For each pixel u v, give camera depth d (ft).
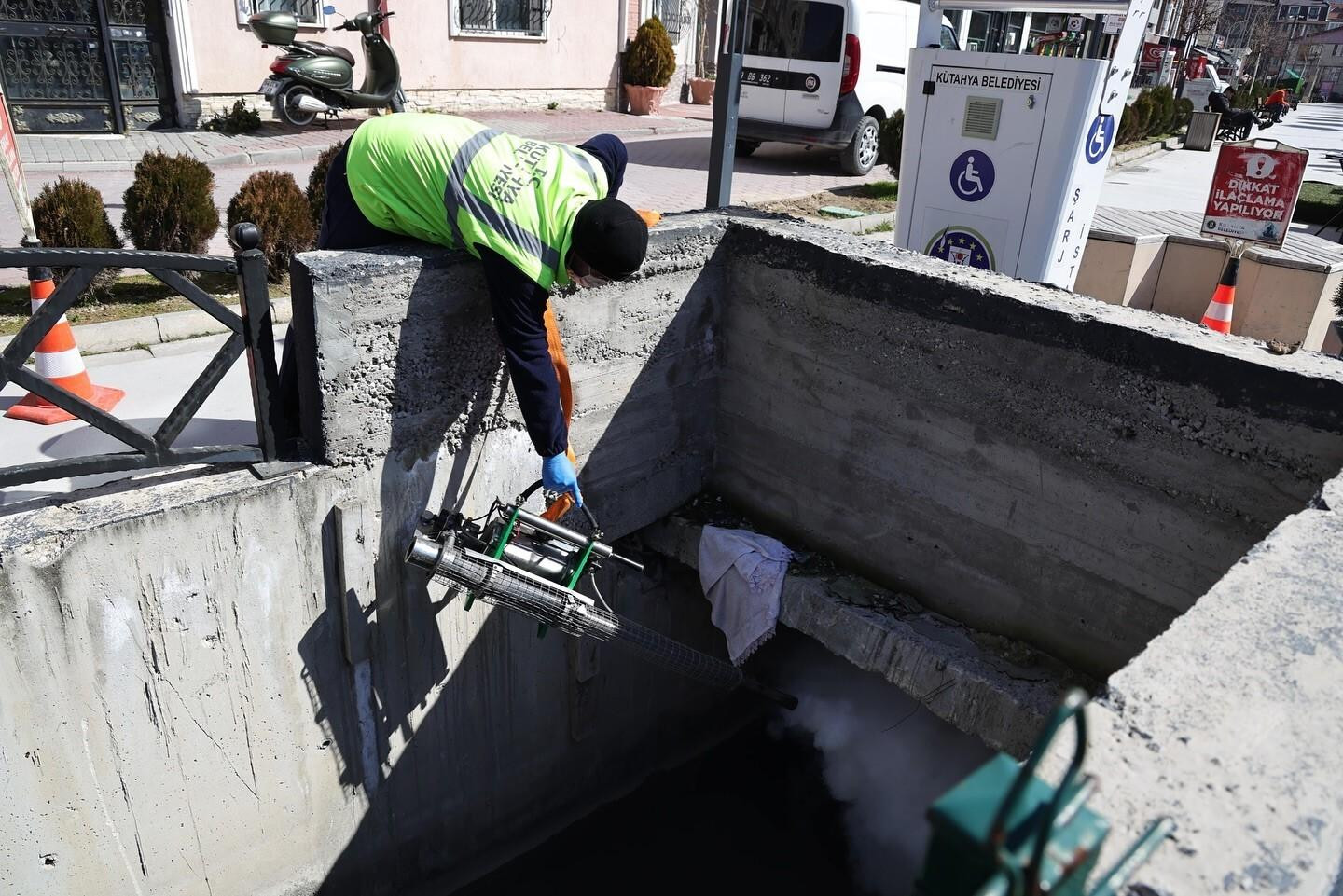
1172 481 9.55
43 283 12.87
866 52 32.63
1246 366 8.77
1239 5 155.02
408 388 10.20
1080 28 15.30
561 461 10.18
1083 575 10.57
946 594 12.01
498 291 9.21
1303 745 4.79
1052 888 3.42
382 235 10.07
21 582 8.43
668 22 52.75
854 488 12.60
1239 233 17.03
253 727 10.50
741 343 13.29
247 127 33.58
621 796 15.94
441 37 39.93
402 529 10.83
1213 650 5.48
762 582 12.91
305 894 11.78
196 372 14.89
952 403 11.14
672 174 32.35
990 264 15.44
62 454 12.26
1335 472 8.42
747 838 15.65
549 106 45.03
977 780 3.66
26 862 9.27
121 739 9.55
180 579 9.38
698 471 14.29
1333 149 61.16
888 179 34.32
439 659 11.93
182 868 10.51
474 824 13.55
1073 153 14.06
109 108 32.14
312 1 35.45
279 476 9.73
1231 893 4.00
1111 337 9.57
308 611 10.46
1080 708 3.30
